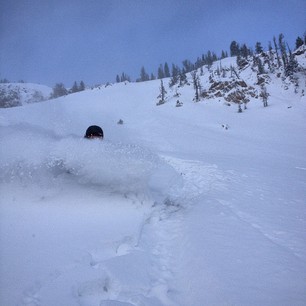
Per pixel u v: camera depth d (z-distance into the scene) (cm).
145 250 385
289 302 270
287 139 2755
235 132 3139
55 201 472
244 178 950
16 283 262
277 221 514
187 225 484
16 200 448
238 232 447
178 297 290
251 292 286
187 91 5878
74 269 299
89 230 404
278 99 4619
